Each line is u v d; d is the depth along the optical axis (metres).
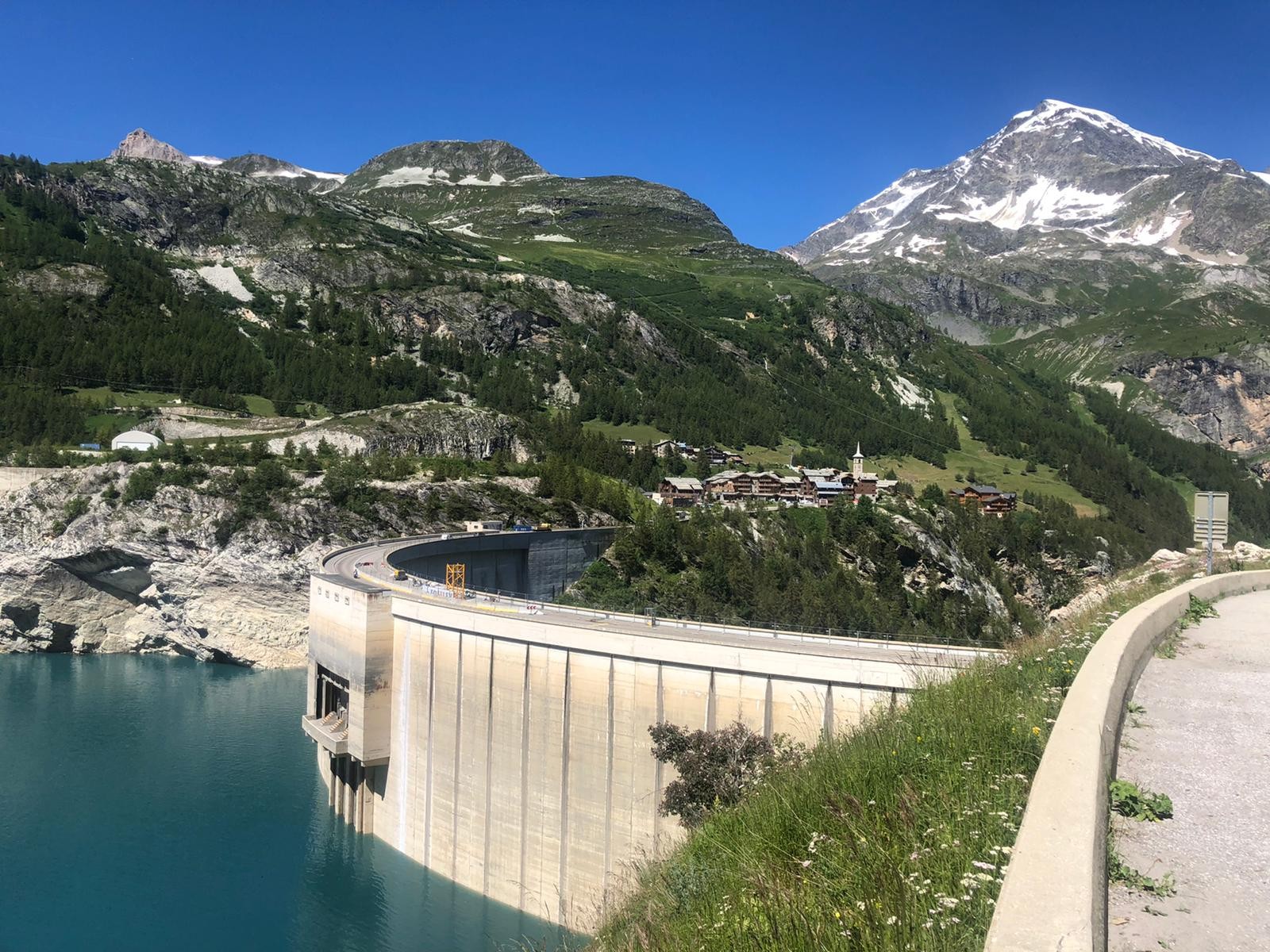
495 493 184.00
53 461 168.00
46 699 126.12
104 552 148.50
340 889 70.81
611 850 61.50
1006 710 19.84
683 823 41.75
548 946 59.16
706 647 58.34
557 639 64.75
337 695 89.75
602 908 26.78
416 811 75.19
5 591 149.75
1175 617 31.30
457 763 71.31
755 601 161.38
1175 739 18.23
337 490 162.12
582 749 63.38
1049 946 8.77
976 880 12.37
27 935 65.38
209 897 70.56
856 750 21.20
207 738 109.06
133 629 156.50
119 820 84.88
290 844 79.56
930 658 51.97
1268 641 27.78
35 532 149.88
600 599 148.50
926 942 11.45
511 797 67.19
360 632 77.75
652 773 59.78
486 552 144.75
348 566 105.75
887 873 13.77
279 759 101.69
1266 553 57.78
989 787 15.80
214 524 150.12
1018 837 11.25
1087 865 10.23
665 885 20.53
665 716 59.81
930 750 19.20
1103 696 17.06
